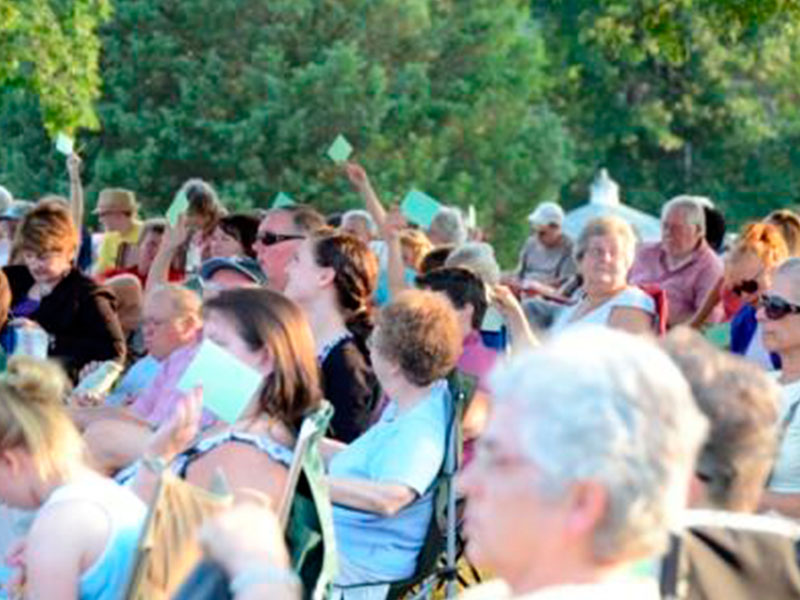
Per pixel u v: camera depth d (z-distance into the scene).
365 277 9.82
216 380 6.53
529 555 3.81
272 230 12.05
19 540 6.79
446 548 8.73
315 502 6.93
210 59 54.78
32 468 6.46
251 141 54.12
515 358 3.91
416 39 57.81
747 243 11.63
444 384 8.66
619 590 3.84
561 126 64.06
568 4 67.69
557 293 15.27
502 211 59.84
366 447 8.64
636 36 28.55
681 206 14.92
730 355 5.10
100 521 6.38
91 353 12.49
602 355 3.82
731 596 4.82
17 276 12.82
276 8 55.75
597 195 35.69
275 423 7.21
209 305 7.32
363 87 54.91
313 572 6.91
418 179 55.81
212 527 4.34
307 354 7.27
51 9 28.30
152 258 16.25
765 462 4.96
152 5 55.50
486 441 3.86
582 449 3.73
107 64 55.44
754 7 22.11
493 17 58.88
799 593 4.89
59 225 12.46
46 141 53.75
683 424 3.82
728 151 70.88
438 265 13.45
